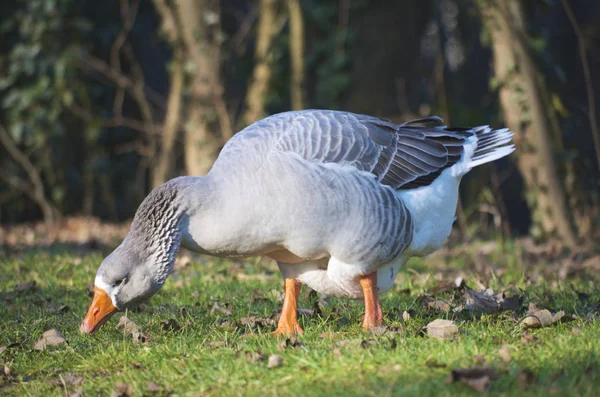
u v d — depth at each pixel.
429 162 9.35
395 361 7.53
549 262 15.58
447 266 14.70
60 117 23.19
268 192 8.38
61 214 23.34
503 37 18.02
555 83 18.86
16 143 22.95
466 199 24.41
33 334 9.68
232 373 7.71
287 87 22.81
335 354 7.86
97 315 8.75
